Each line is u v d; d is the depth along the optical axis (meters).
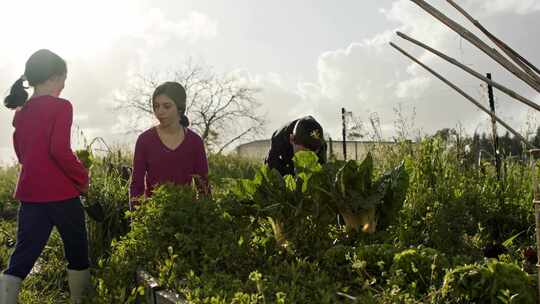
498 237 5.27
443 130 7.09
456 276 3.07
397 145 6.84
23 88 4.18
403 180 4.63
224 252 4.05
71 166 4.09
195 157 4.89
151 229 4.33
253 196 4.48
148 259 4.22
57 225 4.15
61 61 4.23
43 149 4.06
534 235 4.98
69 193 4.15
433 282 3.32
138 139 4.84
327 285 3.50
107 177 6.34
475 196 5.56
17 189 4.13
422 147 6.03
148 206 4.49
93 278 4.32
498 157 6.48
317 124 5.04
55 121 4.06
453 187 5.64
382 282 3.62
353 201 4.39
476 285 2.98
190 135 4.89
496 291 2.96
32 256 4.02
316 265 3.89
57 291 4.79
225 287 3.54
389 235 4.56
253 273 3.40
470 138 7.09
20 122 4.18
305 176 4.43
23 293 4.52
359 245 4.17
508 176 6.18
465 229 5.04
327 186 4.48
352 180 4.48
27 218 4.07
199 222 4.41
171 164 4.79
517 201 5.65
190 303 3.19
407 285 3.38
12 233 6.46
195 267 4.01
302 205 4.41
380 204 4.66
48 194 4.06
